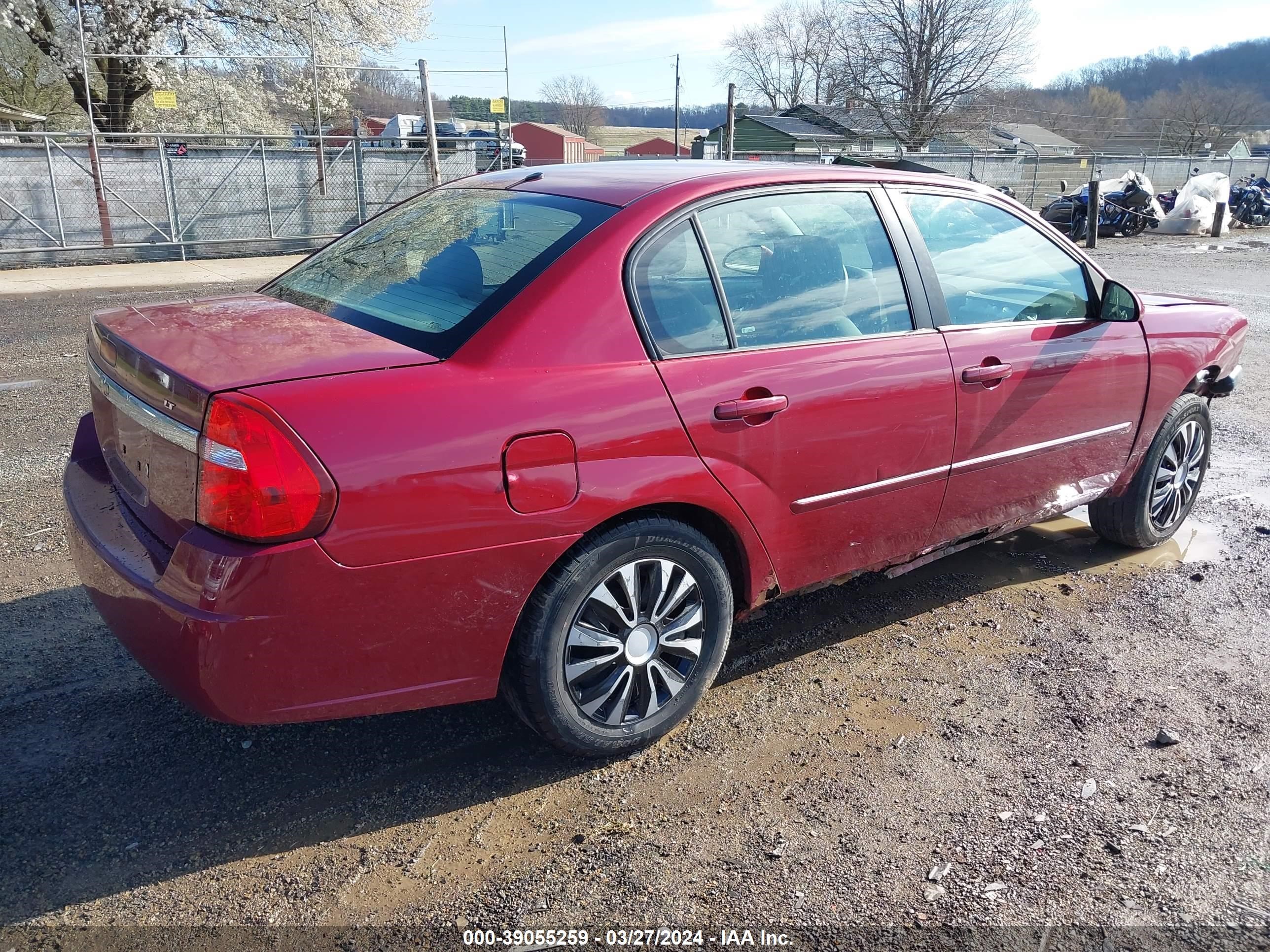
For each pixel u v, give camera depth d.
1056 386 3.66
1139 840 2.53
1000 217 3.70
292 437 2.16
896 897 2.32
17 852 2.41
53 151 15.61
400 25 25.50
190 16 22.36
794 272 3.05
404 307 2.74
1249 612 3.90
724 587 2.92
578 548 2.58
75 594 3.77
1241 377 8.20
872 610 3.88
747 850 2.47
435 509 2.30
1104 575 4.25
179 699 2.31
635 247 2.72
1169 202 25.77
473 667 2.50
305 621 2.23
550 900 2.30
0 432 5.80
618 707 2.78
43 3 21.02
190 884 2.32
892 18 50.53
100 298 11.98
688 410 2.68
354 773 2.77
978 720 3.09
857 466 3.11
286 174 17.83
